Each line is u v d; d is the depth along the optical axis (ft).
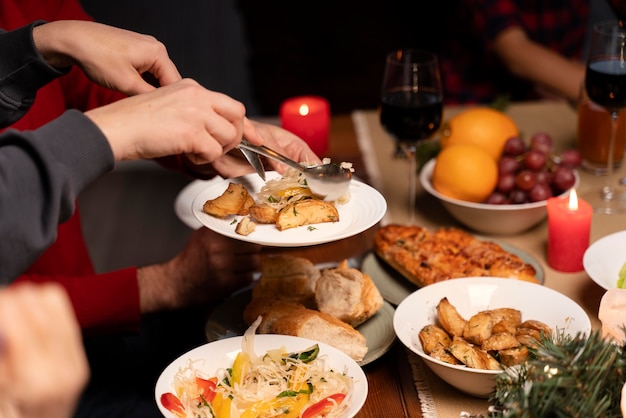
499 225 4.36
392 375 3.43
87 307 4.10
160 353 4.06
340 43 14.16
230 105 3.13
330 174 3.52
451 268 3.90
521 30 7.09
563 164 4.59
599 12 9.16
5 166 2.72
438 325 3.50
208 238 4.12
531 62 6.90
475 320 3.35
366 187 3.68
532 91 7.40
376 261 4.17
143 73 3.90
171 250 8.10
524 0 7.25
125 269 4.22
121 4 15.15
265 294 3.79
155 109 3.01
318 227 3.41
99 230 8.43
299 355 3.23
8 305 1.74
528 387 2.68
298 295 3.80
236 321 3.70
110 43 3.60
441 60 7.59
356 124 5.81
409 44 14.08
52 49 3.64
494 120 4.75
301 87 12.75
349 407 3.01
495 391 2.93
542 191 4.34
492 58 7.27
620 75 4.32
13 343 1.71
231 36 14.17
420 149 5.03
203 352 3.28
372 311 3.61
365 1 15.43
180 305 4.20
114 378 4.07
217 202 3.49
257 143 3.49
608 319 3.22
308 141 5.04
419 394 3.31
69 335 1.77
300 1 15.97
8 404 1.73
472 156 4.41
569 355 2.72
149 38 3.67
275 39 14.32
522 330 3.32
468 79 7.48
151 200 8.97
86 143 2.85
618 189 4.82
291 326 3.43
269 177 3.84
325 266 4.15
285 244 3.24
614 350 2.75
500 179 4.48
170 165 4.47
